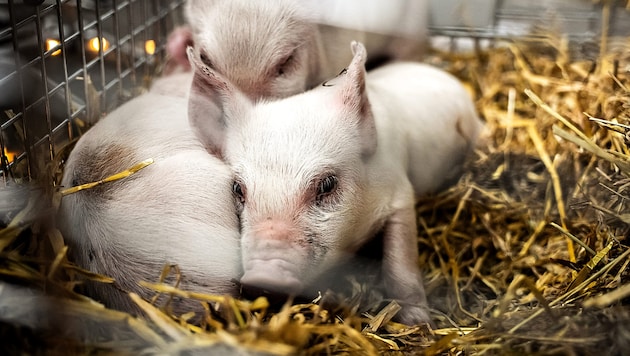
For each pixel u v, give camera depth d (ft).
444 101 2.57
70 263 1.82
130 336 1.68
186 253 1.85
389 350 1.82
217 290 1.84
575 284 1.96
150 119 2.10
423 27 3.09
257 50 2.33
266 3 2.41
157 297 1.81
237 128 1.99
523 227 2.40
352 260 2.12
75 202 1.92
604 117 2.40
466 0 3.16
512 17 3.22
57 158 2.15
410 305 2.07
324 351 1.73
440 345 1.75
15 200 1.95
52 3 2.25
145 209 1.88
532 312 1.84
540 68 2.99
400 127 2.32
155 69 2.96
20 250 1.83
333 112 2.02
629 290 1.72
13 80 2.10
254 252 1.82
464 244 2.39
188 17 2.63
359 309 2.03
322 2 2.57
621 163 2.02
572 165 2.41
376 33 2.90
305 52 2.48
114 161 1.97
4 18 2.31
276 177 1.90
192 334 1.67
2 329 1.62
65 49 2.36
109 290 1.84
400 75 2.66
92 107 2.46
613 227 2.07
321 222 1.93
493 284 2.21
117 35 2.62
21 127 2.15
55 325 1.65
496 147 2.72
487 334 1.79
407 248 2.16
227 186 1.94
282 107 2.04
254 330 1.61
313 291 1.96
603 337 1.70
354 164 2.01
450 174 2.61
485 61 3.12
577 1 3.16
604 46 2.81
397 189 2.19
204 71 1.99
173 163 1.96
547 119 2.68
